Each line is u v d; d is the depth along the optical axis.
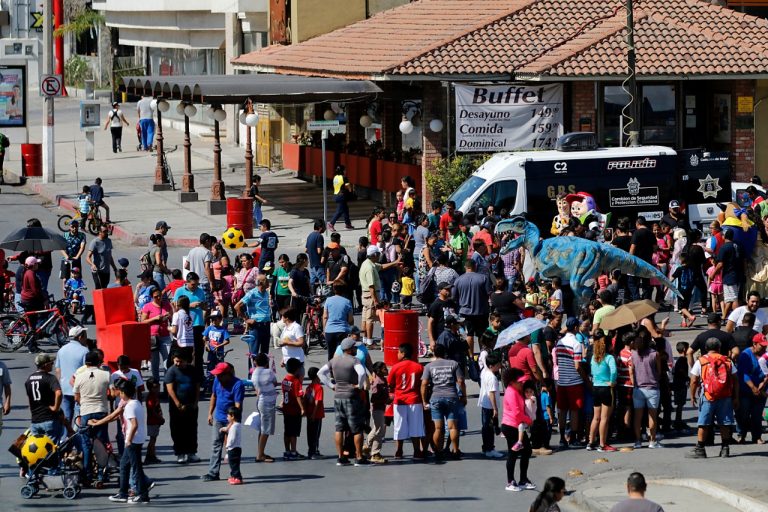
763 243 56.91
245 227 74.25
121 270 49.06
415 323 46.94
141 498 34.56
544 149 77.12
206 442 41.56
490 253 57.53
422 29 86.56
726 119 78.44
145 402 42.00
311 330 52.88
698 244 56.56
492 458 39.62
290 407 39.31
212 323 46.88
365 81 78.69
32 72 168.00
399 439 38.91
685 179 63.47
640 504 26.23
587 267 54.19
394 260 57.47
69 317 53.50
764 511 31.89
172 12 126.00
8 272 58.22
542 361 40.78
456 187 75.00
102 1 141.38
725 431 39.00
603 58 76.69
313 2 98.75
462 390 39.38
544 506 27.98
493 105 76.19
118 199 90.19
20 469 37.59
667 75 75.81
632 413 40.91
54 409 36.84
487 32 80.88
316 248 59.31
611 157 62.91
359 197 90.69
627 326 42.34
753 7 92.69
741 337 42.03
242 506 34.28
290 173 103.44
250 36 113.50
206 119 124.81
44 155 98.19
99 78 155.25
